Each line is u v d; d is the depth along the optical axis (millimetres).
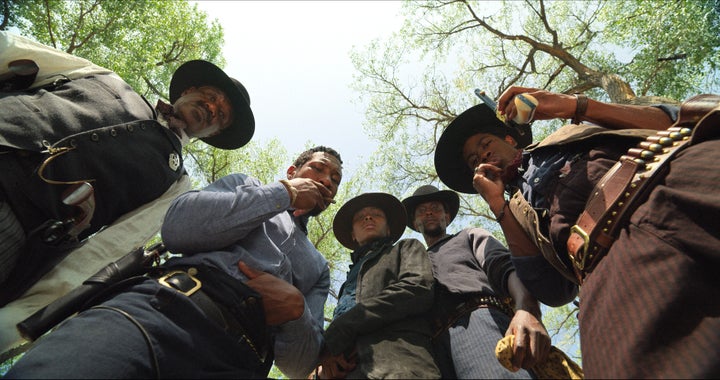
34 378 1310
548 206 1960
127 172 2229
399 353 1978
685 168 1472
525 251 2125
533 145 2301
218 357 1652
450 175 2992
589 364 1426
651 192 1535
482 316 2201
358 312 2107
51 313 1686
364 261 2543
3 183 1856
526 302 2072
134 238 2314
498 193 2258
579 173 1872
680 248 1348
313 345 1974
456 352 2141
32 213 1941
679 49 7812
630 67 8594
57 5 7246
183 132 2676
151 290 1662
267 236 2039
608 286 1484
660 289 1316
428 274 2293
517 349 1812
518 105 2021
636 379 1221
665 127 1998
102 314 1547
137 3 7750
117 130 2238
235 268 1856
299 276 2180
